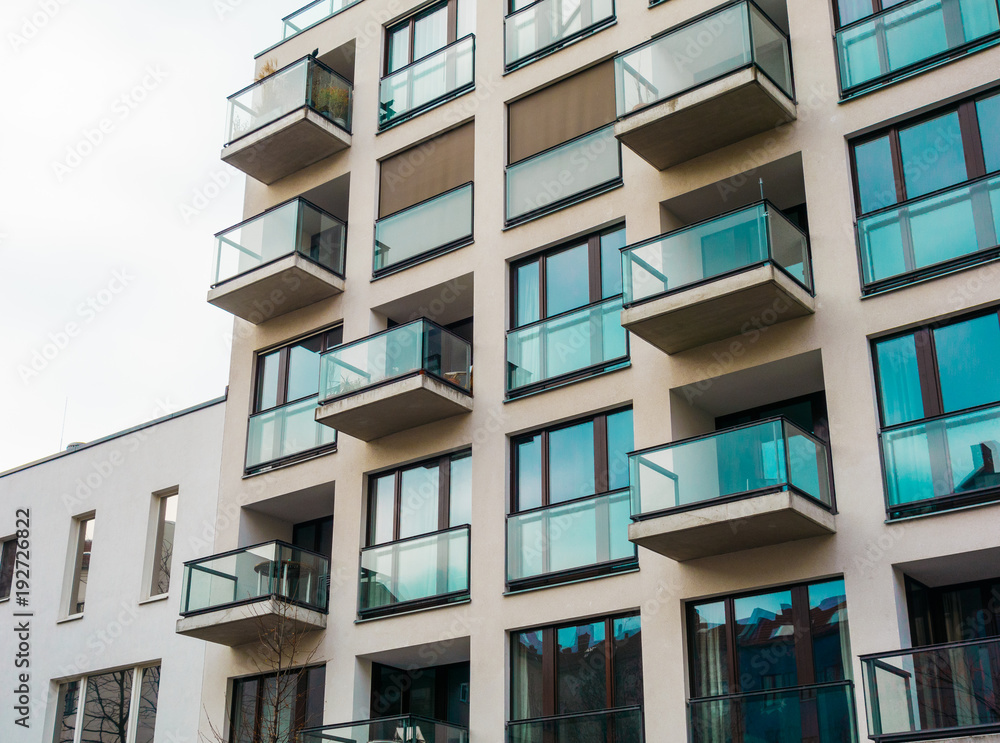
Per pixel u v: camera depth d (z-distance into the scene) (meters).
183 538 22.48
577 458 18.36
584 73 20.42
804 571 15.58
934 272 15.93
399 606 18.98
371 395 19.27
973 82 16.44
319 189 23.42
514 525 18.31
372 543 20.00
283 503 21.70
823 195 17.14
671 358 17.75
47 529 25.00
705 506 15.57
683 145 18.39
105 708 22.55
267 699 20.05
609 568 17.27
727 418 18.41
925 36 17.06
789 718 14.73
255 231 22.50
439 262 20.88
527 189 20.34
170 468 23.34
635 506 16.23
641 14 20.00
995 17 16.56
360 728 17.64
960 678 13.30
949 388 15.48
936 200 16.16
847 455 15.72
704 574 16.39
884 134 17.09
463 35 22.62
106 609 23.11
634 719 16.11
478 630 18.00
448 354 19.52
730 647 16.08
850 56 17.64
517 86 21.11
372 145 22.83
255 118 23.55
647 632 16.53
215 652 21.00
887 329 16.00
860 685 14.67
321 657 19.45
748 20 17.56
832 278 16.67
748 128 17.97
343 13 24.48
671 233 17.33
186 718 20.83
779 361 16.73
